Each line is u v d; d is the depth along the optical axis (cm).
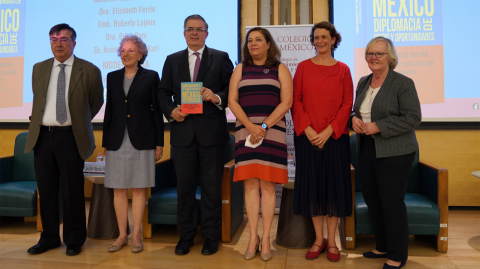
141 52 263
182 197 256
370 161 231
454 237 284
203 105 248
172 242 279
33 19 408
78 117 251
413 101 215
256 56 241
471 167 357
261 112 234
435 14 353
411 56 356
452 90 353
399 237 221
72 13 402
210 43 379
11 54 411
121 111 256
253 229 247
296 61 356
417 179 291
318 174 237
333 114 233
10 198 300
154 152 265
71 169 252
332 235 243
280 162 236
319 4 368
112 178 256
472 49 349
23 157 348
